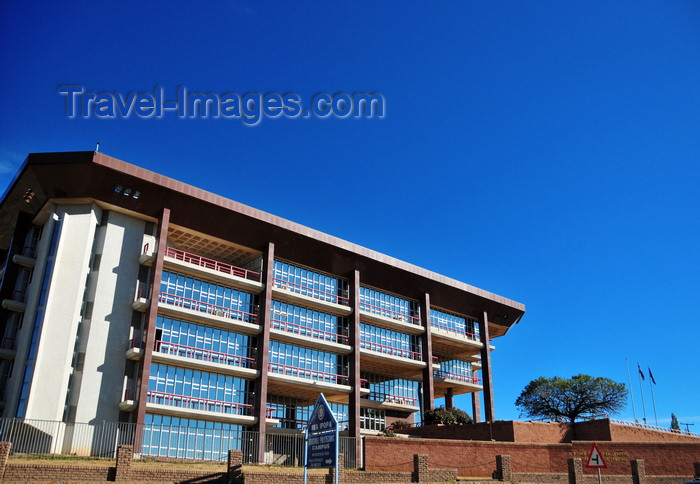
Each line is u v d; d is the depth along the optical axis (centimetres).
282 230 5381
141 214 4878
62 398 4141
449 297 6862
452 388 7019
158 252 4709
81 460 3141
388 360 6022
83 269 4506
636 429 4916
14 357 4409
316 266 5838
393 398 6469
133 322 4659
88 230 4609
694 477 4081
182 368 4731
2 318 4528
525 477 3809
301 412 5822
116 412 4362
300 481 2973
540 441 4688
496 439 4691
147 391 4378
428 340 6450
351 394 5638
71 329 4325
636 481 3847
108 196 4681
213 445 4644
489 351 7119
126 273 4734
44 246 4566
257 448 4591
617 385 7006
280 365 5312
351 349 5772
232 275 5138
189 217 4981
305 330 5634
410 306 6656
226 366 4828
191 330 4884
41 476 2558
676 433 5272
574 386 7081
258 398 4944
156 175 4706
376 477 3244
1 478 2472
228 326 5019
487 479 3556
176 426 4225
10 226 5072
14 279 4669
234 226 5184
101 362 4412
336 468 1914
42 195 4641
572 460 3706
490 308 7275
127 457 2744
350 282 6041
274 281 5525
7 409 4116
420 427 5284
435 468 3628
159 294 4709
